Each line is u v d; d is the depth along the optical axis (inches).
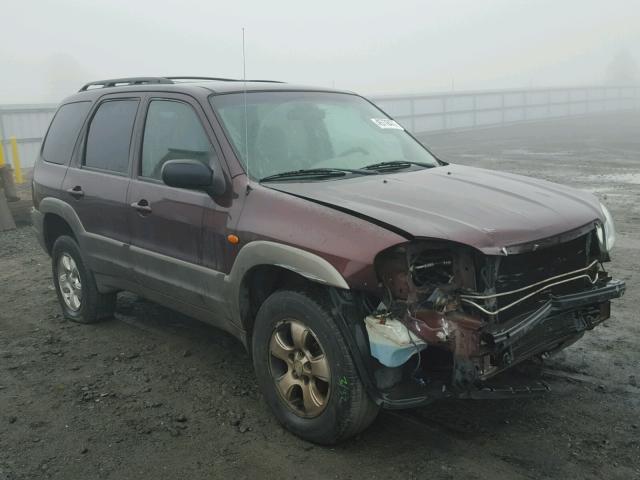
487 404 153.3
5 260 331.0
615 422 143.3
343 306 127.6
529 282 128.5
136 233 180.2
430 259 124.1
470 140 1100.5
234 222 147.9
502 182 156.9
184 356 191.2
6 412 159.6
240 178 151.3
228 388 168.9
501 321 123.5
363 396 128.1
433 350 127.9
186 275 164.6
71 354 196.2
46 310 242.2
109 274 198.4
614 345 186.9
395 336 119.4
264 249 138.7
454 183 152.2
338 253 125.3
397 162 171.9
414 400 123.5
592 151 830.5
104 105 204.2
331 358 129.0
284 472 129.2
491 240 120.6
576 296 131.9
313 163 163.6
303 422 139.0
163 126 176.7
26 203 438.0
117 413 156.9
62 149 218.8
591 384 162.2
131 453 138.8
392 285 123.5
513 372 147.8
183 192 163.8
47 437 146.7
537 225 128.8
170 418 153.5
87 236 200.7
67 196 207.6
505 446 134.9
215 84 177.3
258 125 165.0
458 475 125.2
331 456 134.0
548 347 137.6
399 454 133.6
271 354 145.3
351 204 134.3
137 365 185.9
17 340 210.8
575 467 126.5
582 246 138.2
